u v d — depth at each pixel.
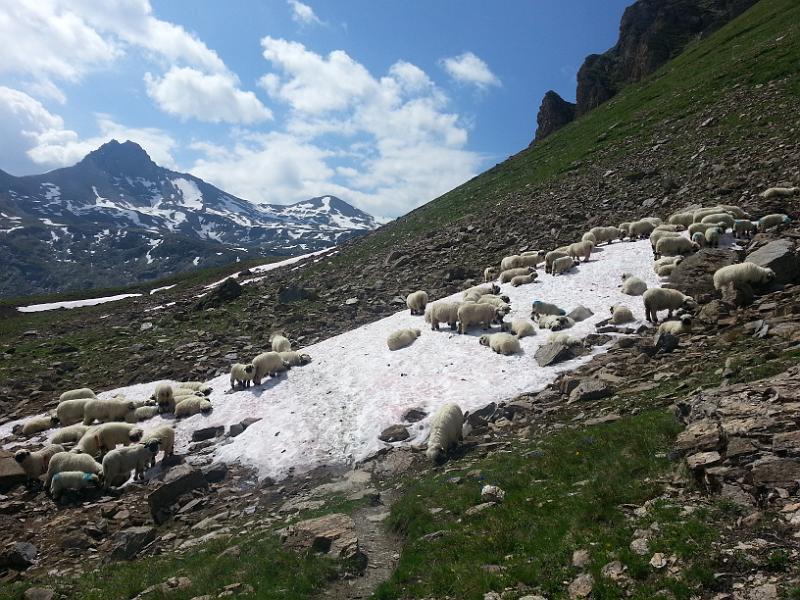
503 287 30.22
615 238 34.53
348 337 29.27
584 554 8.51
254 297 50.50
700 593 6.84
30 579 12.73
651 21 125.81
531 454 13.43
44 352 40.19
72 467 18.09
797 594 6.20
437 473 14.55
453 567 9.52
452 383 20.47
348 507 13.61
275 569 10.84
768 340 15.12
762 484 8.16
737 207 29.19
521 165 80.44
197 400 23.61
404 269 46.09
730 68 63.19
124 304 70.50
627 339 20.14
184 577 11.09
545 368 19.97
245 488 16.94
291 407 21.70
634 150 55.09
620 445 12.02
